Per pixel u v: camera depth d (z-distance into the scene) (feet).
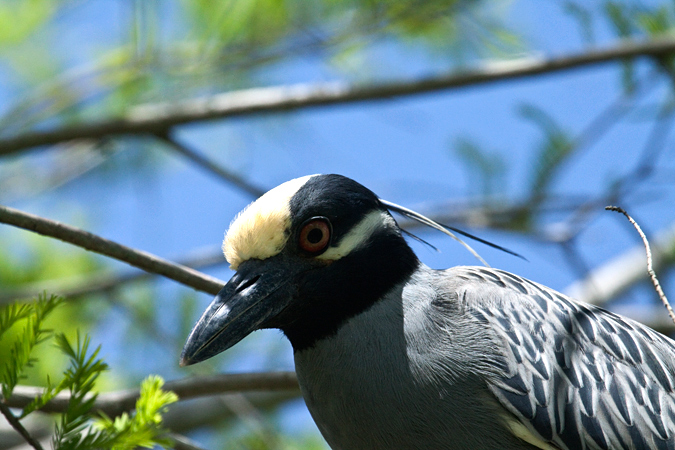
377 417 23.71
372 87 39.63
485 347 23.62
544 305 25.03
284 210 24.34
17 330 20.90
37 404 18.54
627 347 24.98
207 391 27.63
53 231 24.16
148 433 18.58
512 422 23.26
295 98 39.73
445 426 23.34
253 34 37.73
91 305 40.91
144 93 41.32
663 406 24.27
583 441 23.49
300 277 24.31
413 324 23.94
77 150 47.47
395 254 24.89
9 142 38.50
